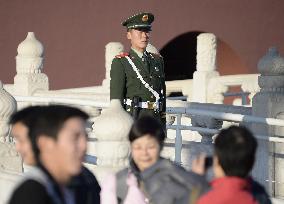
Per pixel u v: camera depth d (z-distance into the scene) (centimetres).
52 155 787
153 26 4703
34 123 786
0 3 4550
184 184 970
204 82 3584
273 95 1989
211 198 869
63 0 4609
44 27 4594
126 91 1686
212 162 935
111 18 4647
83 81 4628
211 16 4788
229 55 5056
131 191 1025
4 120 1897
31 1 4575
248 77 3647
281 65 1995
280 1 4881
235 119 1808
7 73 4562
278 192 1902
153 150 1034
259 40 4866
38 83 3259
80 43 4628
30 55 3250
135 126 1040
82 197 861
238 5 4812
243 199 865
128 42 4650
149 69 1691
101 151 1562
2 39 4553
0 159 1866
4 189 1766
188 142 2200
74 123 788
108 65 3597
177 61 5538
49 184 759
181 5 4747
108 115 1552
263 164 1916
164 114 1730
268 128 1948
